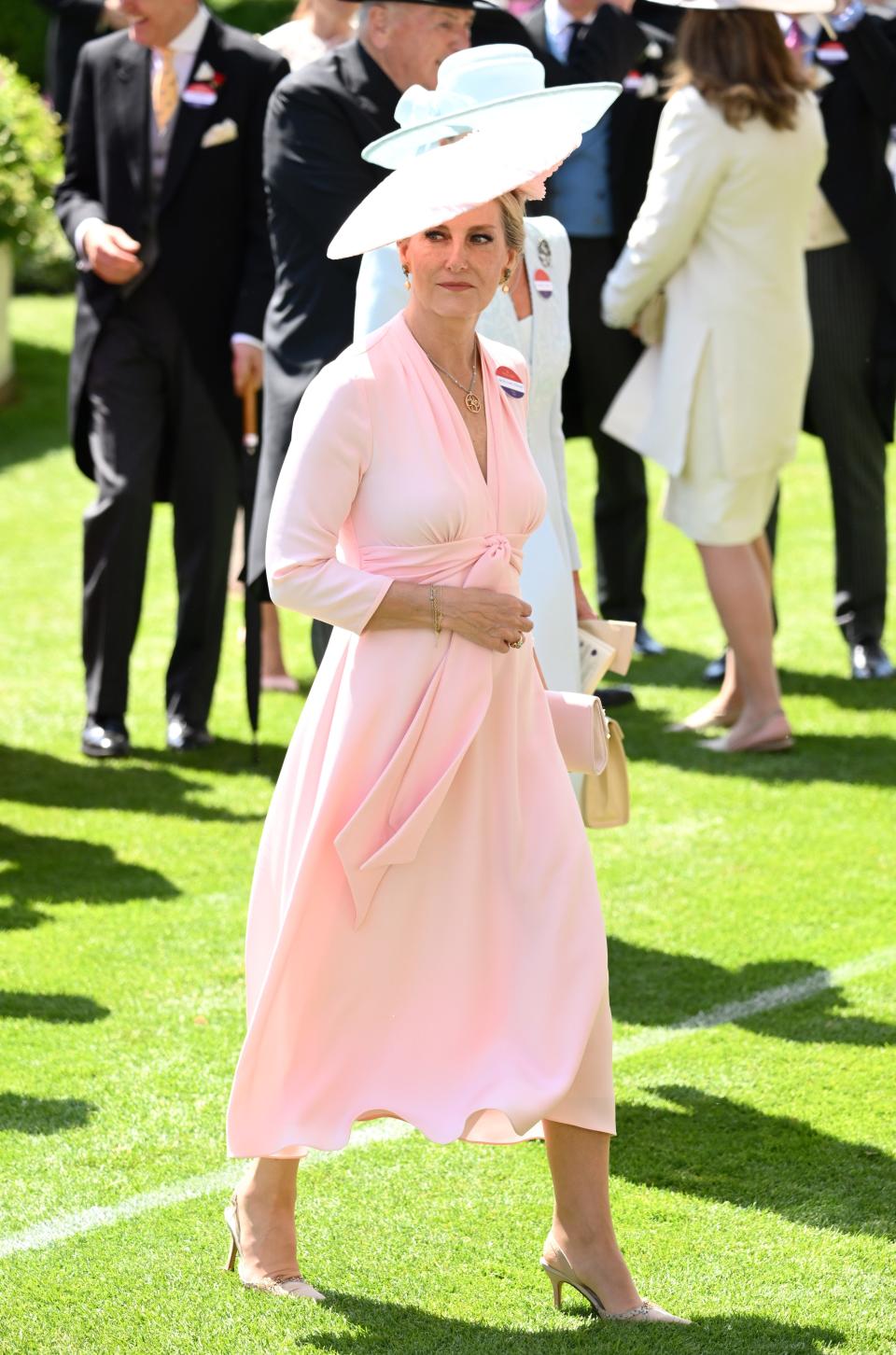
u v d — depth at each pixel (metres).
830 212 9.92
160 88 8.88
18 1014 6.25
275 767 8.99
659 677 10.43
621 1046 6.06
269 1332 4.40
